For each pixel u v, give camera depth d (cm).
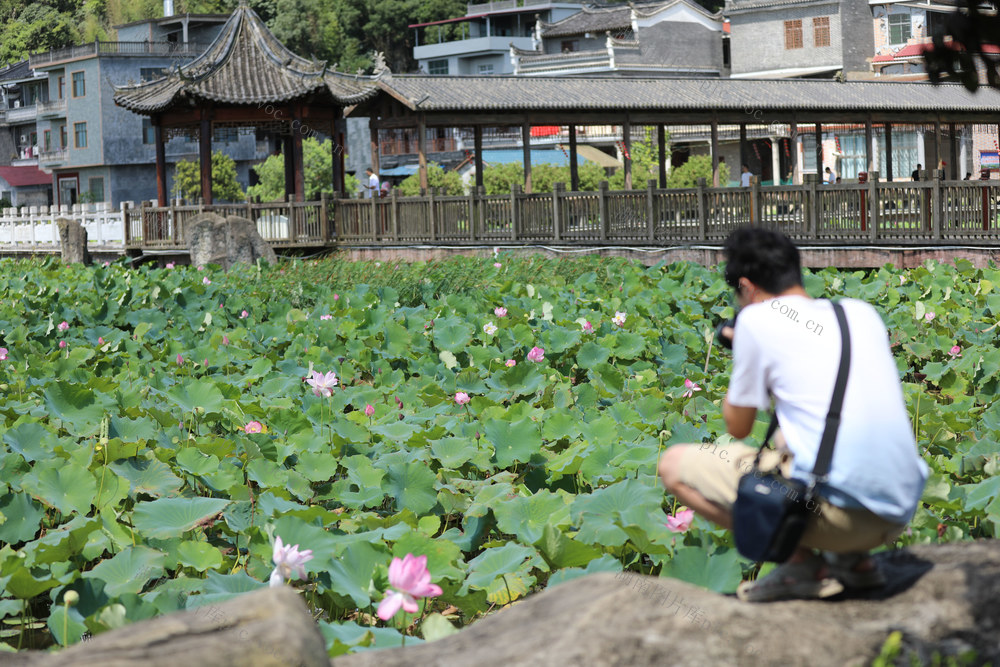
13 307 1154
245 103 1978
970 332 841
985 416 557
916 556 276
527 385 684
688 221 1639
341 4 7206
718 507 275
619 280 1332
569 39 5228
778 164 3884
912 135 3747
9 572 341
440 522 462
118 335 923
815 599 259
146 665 202
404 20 7225
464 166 4531
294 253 2064
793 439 257
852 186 1458
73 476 435
